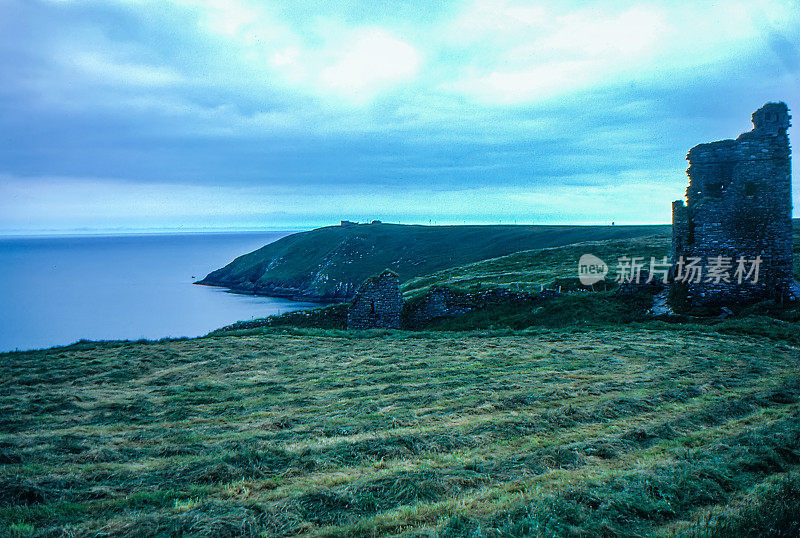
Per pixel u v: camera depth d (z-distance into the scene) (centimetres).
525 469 982
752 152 3111
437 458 1062
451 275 7606
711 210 3164
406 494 881
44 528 774
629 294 3516
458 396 1579
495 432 1212
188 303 12012
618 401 1445
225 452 1123
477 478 953
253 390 1731
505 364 2073
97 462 1062
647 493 848
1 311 10675
